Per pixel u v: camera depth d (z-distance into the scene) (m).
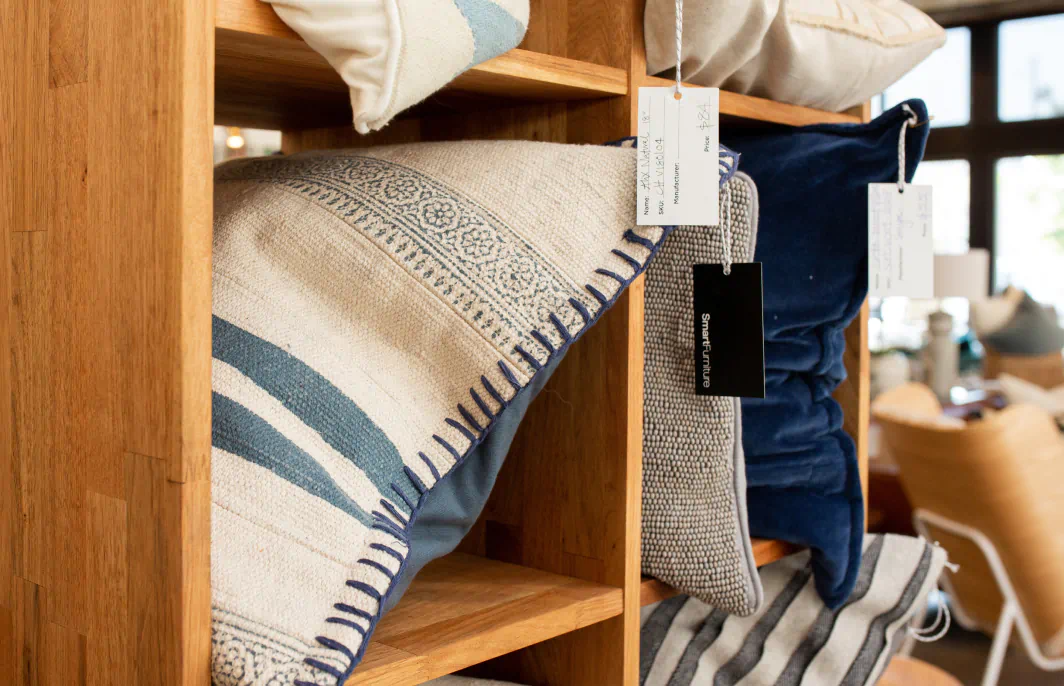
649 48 0.86
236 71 0.73
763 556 1.06
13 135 0.65
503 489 0.94
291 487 0.59
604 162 0.72
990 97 6.79
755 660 1.10
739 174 0.83
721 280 0.84
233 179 0.79
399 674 0.65
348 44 0.55
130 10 0.55
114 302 0.57
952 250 7.07
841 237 1.00
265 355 0.62
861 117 1.21
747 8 0.87
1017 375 5.32
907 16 1.13
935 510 2.22
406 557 0.62
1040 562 2.02
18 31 0.64
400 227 0.67
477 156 0.73
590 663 0.87
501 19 0.62
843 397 1.25
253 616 0.56
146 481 0.56
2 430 0.68
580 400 0.86
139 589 0.56
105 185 0.57
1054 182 6.73
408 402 0.65
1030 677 2.93
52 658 0.64
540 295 0.67
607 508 0.85
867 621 1.13
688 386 0.89
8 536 0.68
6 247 0.66
